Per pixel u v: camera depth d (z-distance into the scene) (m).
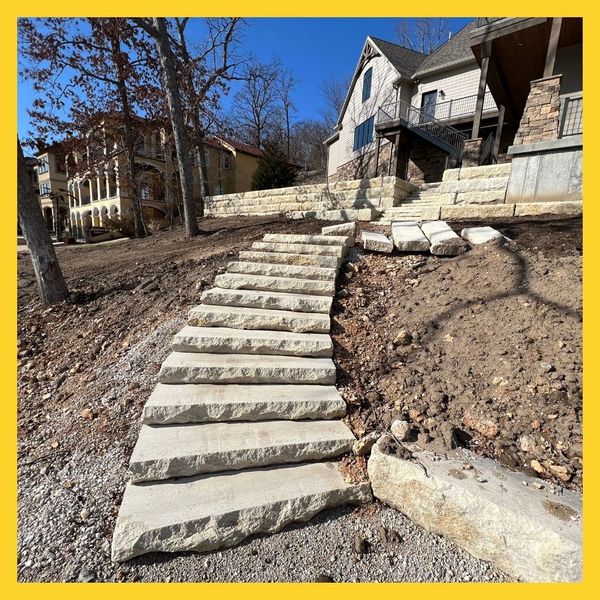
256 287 3.96
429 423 2.21
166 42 8.45
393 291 3.80
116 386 2.97
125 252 8.40
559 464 1.83
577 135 4.95
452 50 15.55
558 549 1.48
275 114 34.03
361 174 19.16
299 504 1.93
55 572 1.69
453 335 2.87
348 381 2.71
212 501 1.91
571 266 3.01
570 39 8.25
